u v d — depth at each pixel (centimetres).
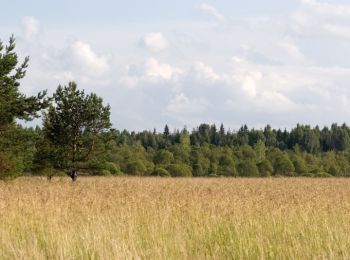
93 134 3922
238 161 9781
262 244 1083
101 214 1503
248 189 2594
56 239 1125
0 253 1040
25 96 2902
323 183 4247
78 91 3938
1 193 1894
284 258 1019
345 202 1816
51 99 2936
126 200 1797
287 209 1664
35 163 3869
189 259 1027
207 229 1292
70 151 3906
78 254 1048
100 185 2516
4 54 2870
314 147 18212
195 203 1703
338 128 18750
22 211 1509
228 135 18550
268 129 18875
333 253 1020
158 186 2711
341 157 10706
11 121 2880
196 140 17650
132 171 7950
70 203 1725
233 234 1242
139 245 1083
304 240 1129
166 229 1273
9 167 2891
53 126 3884
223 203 1725
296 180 5212
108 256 1001
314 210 1592
